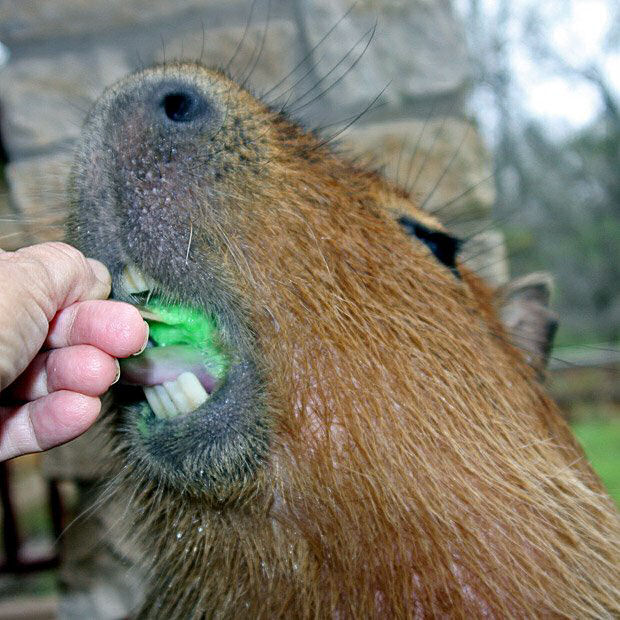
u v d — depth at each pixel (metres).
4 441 0.25
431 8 0.61
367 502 0.28
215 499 0.26
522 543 0.30
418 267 0.32
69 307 0.24
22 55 0.58
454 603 0.29
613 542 0.36
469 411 0.31
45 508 1.02
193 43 0.59
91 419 0.24
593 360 1.59
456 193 0.61
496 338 0.37
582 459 0.39
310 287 0.27
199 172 0.26
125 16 0.58
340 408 0.27
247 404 0.26
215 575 0.30
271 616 0.30
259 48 0.59
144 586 0.42
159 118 0.26
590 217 2.65
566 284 2.60
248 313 0.26
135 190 0.26
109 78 0.58
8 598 0.81
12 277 0.21
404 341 0.30
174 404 0.26
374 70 0.60
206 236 0.26
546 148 2.66
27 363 0.22
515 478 0.31
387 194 0.34
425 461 0.29
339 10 0.59
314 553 0.28
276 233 0.27
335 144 0.39
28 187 0.56
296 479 0.27
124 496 0.33
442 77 0.61
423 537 0.28
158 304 0.27
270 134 0.28
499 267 0.62
